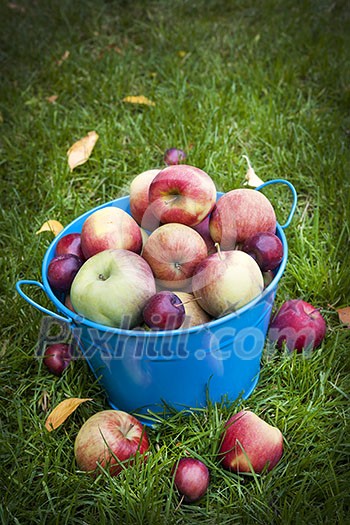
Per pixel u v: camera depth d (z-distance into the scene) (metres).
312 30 3.52
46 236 2.40
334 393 1.87
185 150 2.76
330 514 1.54
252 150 2.79
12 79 3.32
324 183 2.55
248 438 1.63
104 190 2.62
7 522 1.58
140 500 1.57
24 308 2.15
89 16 3.79
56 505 1.59
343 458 1.70
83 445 1.65
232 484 1.64
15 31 3.62
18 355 2.01
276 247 1.67
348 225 2.34
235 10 3.82
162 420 1.78
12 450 1.74
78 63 3.38
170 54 3.39
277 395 1.87
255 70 3.20
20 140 2.93
